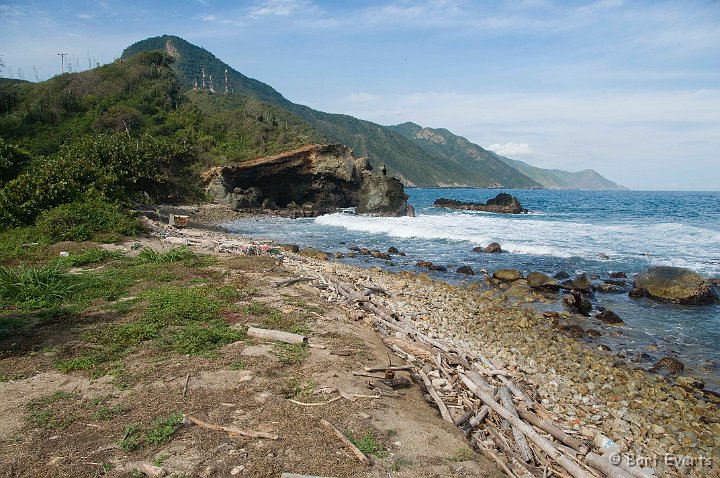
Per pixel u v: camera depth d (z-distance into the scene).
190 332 8.39
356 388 6.78
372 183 47.12
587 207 57.88
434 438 5.68
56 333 8.33
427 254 24.36
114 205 22.25
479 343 11.23
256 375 6.89
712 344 11.73
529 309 14.57
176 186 41.25
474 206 54.78
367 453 5.13
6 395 6.11
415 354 9.08
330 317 10.38
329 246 27.19
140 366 7.07
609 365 10.20
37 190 20.19
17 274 11.05
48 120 58.72
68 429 5.33
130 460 4.79
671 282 15.70
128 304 10.10
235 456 4.91
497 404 7.11
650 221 36.66
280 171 51.28
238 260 15.80
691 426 7.70
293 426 5.56
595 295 16.58
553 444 6.39
